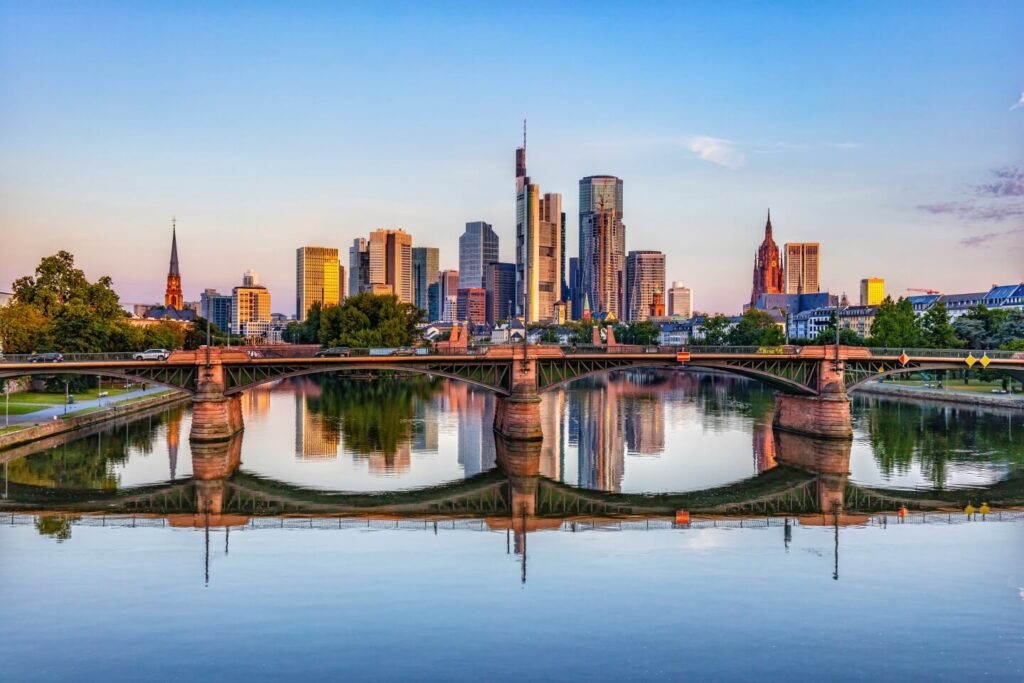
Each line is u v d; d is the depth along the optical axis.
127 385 171.88
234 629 42.50
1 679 36.66
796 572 52.62
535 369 105.38
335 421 130.50
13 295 174.88
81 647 40.16
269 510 70.94
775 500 76.31
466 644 40.72
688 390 198.75
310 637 41.47
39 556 55.25
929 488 81.44
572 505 74.31
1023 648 40.69
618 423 130.38
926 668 38.28
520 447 103.12
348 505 73.56
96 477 83.75
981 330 186.50
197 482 82.06
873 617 44.75
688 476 88.00
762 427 125.50
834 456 99.12
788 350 113.88
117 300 186.75
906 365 111.94
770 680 37.00
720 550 57.72
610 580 50.84
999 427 122.00
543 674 37.44
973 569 53.44
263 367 103.88
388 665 38.28
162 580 50.38
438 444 108.00
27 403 130.38
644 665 38.47
